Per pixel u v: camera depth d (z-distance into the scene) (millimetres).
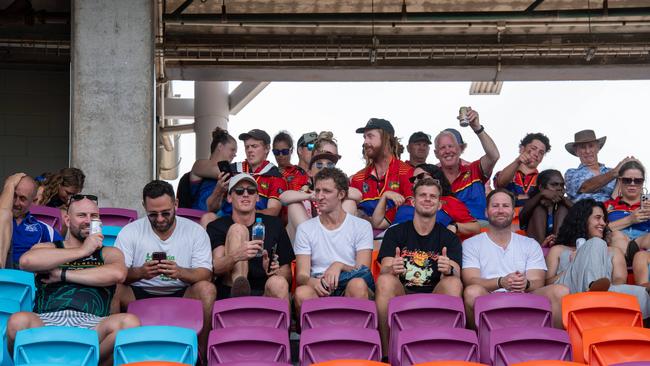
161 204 7445
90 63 9797
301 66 12984
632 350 6301
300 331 7246
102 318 6836
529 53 12750
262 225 7594
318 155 9312
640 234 9016
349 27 12750
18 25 12852
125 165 9688
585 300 6781
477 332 6910
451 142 9719
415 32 12898
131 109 9766
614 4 12680
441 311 6891
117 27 9867
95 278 6938
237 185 7902
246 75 13094
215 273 7602
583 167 10656
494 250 7797
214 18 12234
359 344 6496
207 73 13031
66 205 9117
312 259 7867
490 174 9750
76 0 9859
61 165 13039
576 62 13062
